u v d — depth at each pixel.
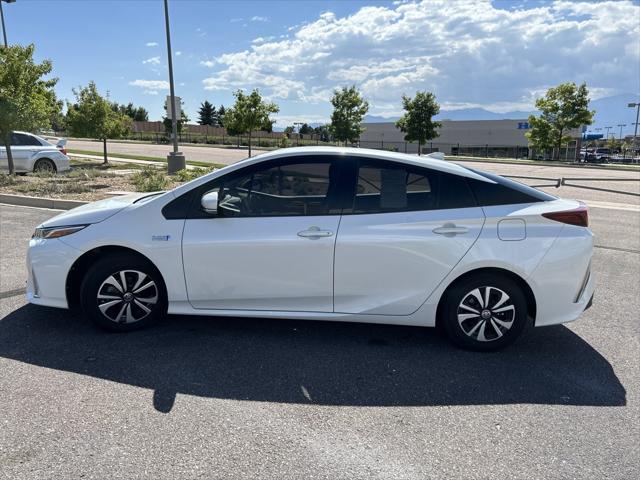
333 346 3.86
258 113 24.23
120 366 3.43
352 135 36.75
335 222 3.70
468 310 3.75
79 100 18.42
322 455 2.54
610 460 2.55
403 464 2.49
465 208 3.71
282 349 3.78
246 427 2.77
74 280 4.01
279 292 3.77
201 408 2.95
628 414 3.00
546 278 3.65
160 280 3.93
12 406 2.89
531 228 3.67
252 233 3.72
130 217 3.84
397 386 3.28
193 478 2.34
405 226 3.66
